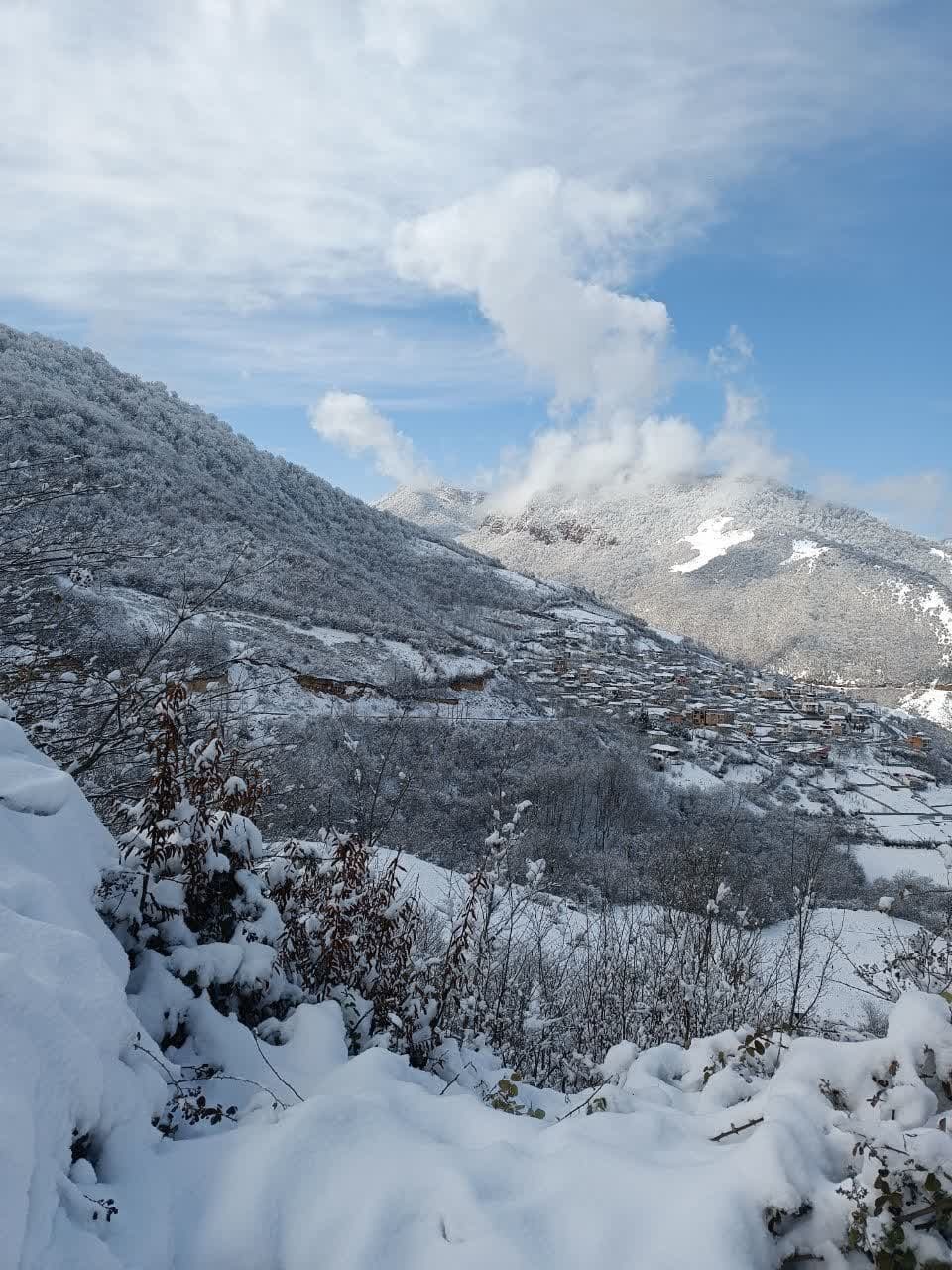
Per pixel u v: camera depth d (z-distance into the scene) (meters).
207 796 4.54
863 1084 2.80
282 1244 2.05
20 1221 1.60
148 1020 3.23
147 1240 1.97
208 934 4.00
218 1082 3.11
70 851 3.30
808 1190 2.17
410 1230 2.04
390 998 4.58
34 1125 1.81
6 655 6.44
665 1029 7.37
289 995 4.12
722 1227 1.99
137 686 5.91
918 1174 2.11
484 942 6.44
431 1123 2.77
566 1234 2.01
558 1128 2.67
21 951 2.35
